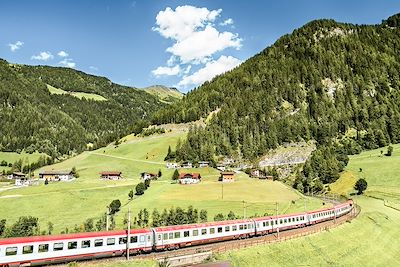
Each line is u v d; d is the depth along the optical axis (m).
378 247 73.19
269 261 54.00
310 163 180.00
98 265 43.72
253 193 129.25
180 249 54.19
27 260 41.84
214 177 177.88
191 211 93.00
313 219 79.62
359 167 170.62
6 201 123.69
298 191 152.25
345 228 76.94
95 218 102.06
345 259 63.00
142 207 109.75
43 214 109.88
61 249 44.09
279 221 70.69
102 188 143.75
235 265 50.09
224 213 100.12
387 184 145.00
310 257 59.62
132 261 45.94
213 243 59.09
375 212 95.12
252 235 64.94
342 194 143.50
